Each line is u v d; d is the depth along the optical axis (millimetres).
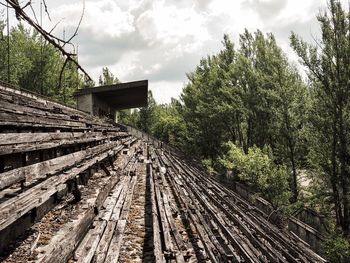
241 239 7344
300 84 19906
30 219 6098
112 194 9914
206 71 36156
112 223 7176
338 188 15445
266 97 21750
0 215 4039
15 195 5496
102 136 17094
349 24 14984
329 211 15578
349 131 14938
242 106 26062
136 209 9227
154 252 5746
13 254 4996
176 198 11562
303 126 19266
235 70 26906
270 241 7980
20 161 7543
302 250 8305
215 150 32969
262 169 16781
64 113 14539
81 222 5926
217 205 10945
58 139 8773
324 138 15602
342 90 14922
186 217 8555
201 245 6824
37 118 8578
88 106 30141
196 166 27094
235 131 31484
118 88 29891
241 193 18578
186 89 42062
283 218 14133
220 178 22500
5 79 30984
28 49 35250
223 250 6453
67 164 8297
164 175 16688
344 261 10203
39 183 6301
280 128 19391
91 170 12297
